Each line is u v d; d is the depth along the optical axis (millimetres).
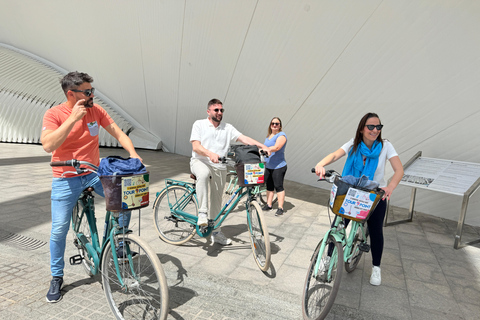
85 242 2543
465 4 4273
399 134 5539
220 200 3506
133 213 4707
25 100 12578
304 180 7734
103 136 13023
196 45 8906
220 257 3338
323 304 2477
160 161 10352
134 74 12398
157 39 10266
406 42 4953
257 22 6824
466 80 4602
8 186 5949
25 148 11273
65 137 2066
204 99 9836
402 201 5719
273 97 7504
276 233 4180
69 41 14836
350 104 6121
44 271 2881
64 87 2232
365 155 2557
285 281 2895
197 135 3330
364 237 2805
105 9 11711
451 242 4066
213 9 7719
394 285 2898
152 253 1993
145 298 2443
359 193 2090
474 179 3969
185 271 3004
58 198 2352
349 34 5535
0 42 18453
